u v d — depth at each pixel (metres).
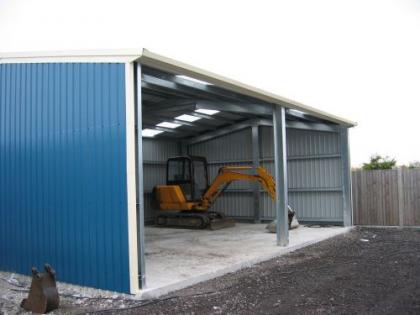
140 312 5.25
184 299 5.77
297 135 14.44
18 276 7.42
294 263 8.12
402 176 13.38
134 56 5.99
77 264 6.58
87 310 5.41
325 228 12.98
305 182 14.22
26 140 7.52
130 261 5.89
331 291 6.00
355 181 14.05
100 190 6.30
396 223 13.42
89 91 6.50
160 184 16.42
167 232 13.05
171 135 16.31
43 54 7.25
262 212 15.19
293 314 5.01
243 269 7.70
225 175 13.85
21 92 7.66
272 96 9.15
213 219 13.74
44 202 7.14
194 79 7.50
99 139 6.34
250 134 15.52
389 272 7.14
